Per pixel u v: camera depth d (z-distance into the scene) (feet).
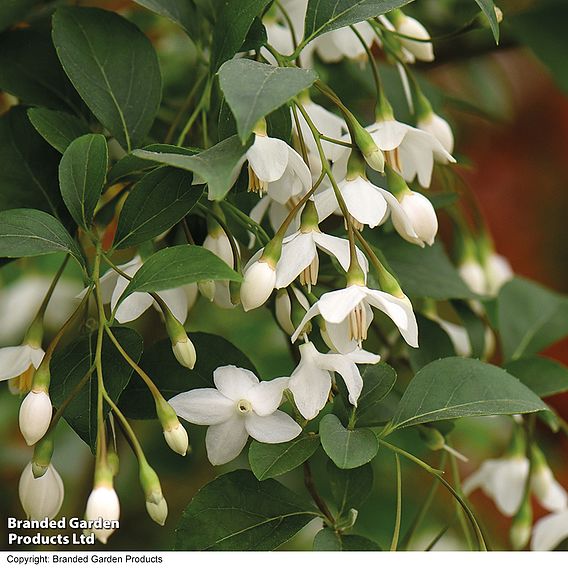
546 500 2.18
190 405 1.84
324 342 1.90
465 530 2.06
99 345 1.79
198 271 1.77
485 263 2.29
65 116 1.92
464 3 2.37
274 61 1.97
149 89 1.94
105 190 1.87
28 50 1.98
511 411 1.87
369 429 1.84
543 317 2.21
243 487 1.88
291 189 1.88
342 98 2.20
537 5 2.29
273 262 1.81
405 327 1.79
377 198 1.85
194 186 1.84
